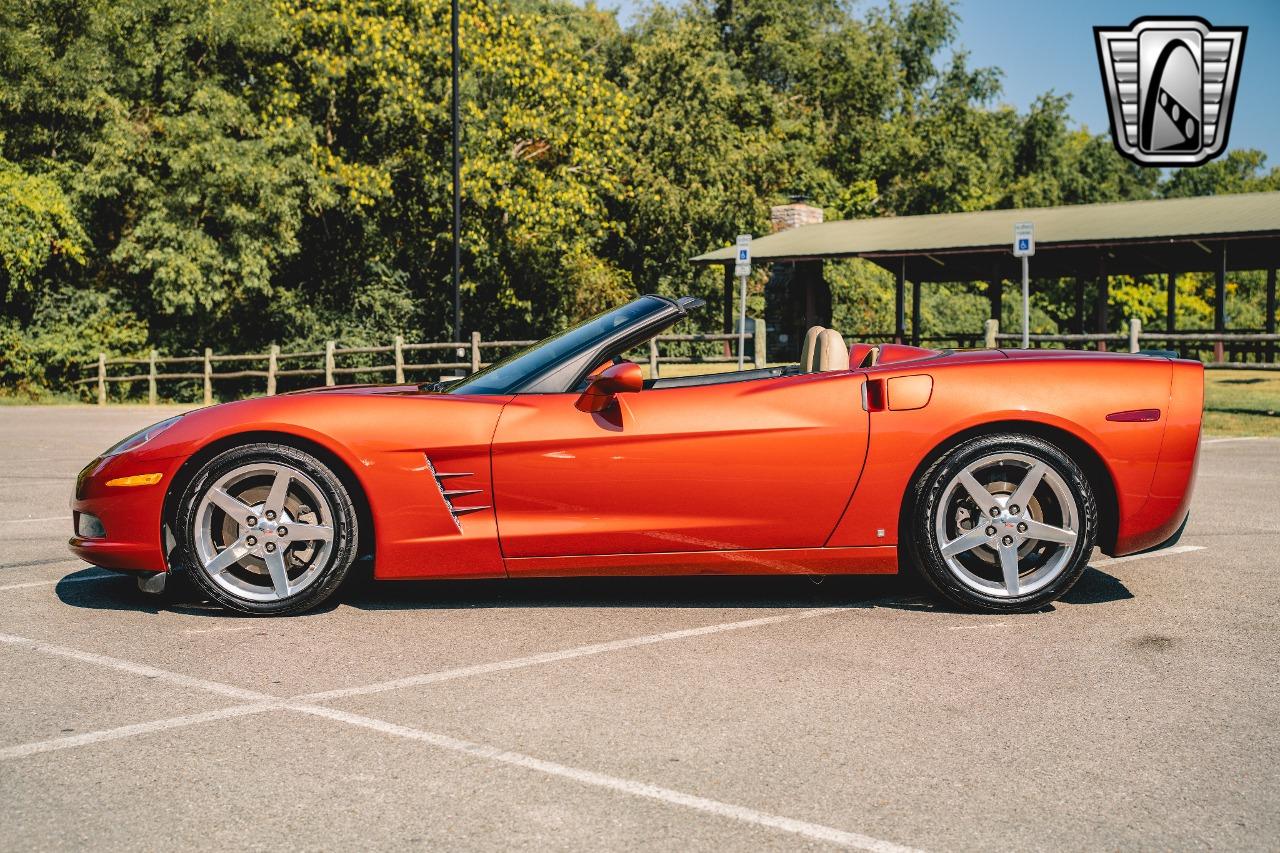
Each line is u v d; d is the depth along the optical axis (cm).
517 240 2775
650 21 4291
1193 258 2614
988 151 5134
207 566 418
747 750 285
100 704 324
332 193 2416
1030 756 280
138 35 2312
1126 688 335
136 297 2409
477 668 358
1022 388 414
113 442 1206
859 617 420
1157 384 419
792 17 5094
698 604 442
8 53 2200
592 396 415
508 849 229
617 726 304
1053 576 417
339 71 2470
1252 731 298
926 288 4306
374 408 418
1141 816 245
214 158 2162
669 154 3344
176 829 240
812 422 412
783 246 2609
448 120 2575
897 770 271
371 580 487
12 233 2098
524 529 416
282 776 269
